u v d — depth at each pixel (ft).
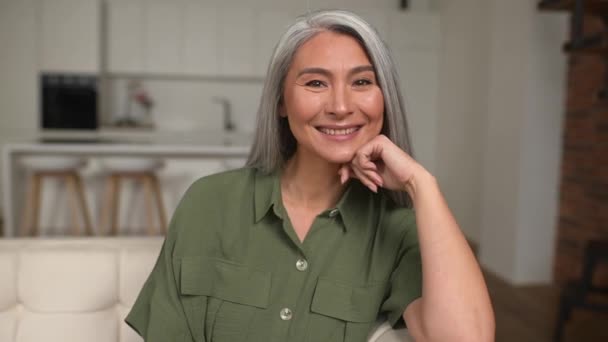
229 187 3.50
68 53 19.13
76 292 4.18
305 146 3.19
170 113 21.67
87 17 19.07
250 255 3.32
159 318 3.26
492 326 2.81
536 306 11.26
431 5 21.49
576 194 12.03
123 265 4.33
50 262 4.22
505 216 13.34
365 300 3.26
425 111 20.63
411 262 3.26
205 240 3.38
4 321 4.12
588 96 11.60
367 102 3.09
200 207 3.44
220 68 20.29
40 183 13.92
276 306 3.24
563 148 12.58
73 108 19.44
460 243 2.92
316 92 3.09
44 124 19.34
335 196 3.45
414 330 3.04
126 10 19.72
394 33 20.24
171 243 3.42
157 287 3.35
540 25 12.28
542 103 12.48
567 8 10.06
